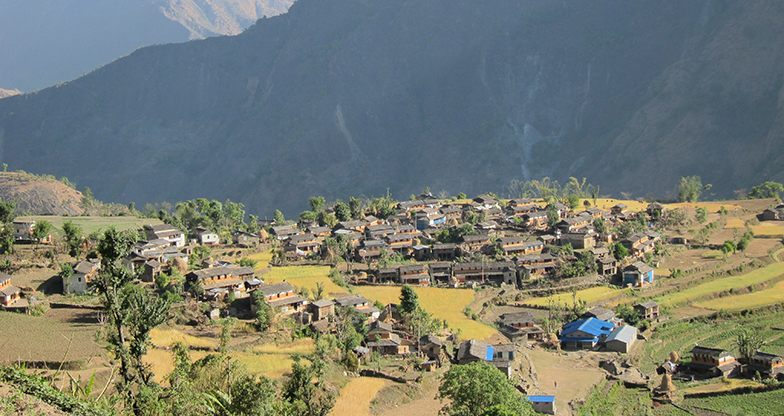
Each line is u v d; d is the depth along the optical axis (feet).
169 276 325.01
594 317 377.91
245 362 233.76
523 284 440.04
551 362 324.80
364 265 460.14
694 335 378.12
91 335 227.20
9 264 327.88
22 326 233.55
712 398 286.05
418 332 300.40
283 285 316.19
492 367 209.97
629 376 307.58
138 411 120.26
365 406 223.92
